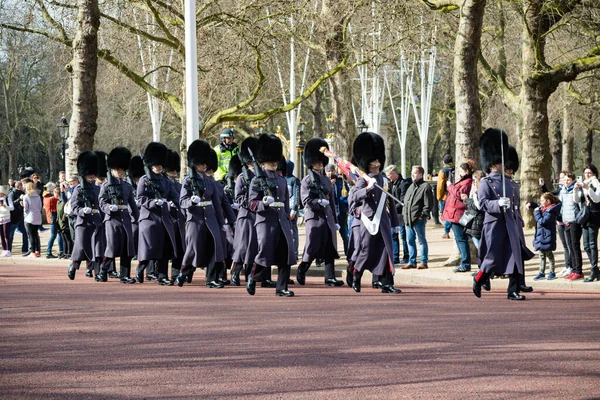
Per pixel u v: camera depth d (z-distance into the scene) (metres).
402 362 14.30
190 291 25.08
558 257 32.06
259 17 43.56
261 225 23.64
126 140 95.06
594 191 25.50
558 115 72.81
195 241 26.08
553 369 13.79
